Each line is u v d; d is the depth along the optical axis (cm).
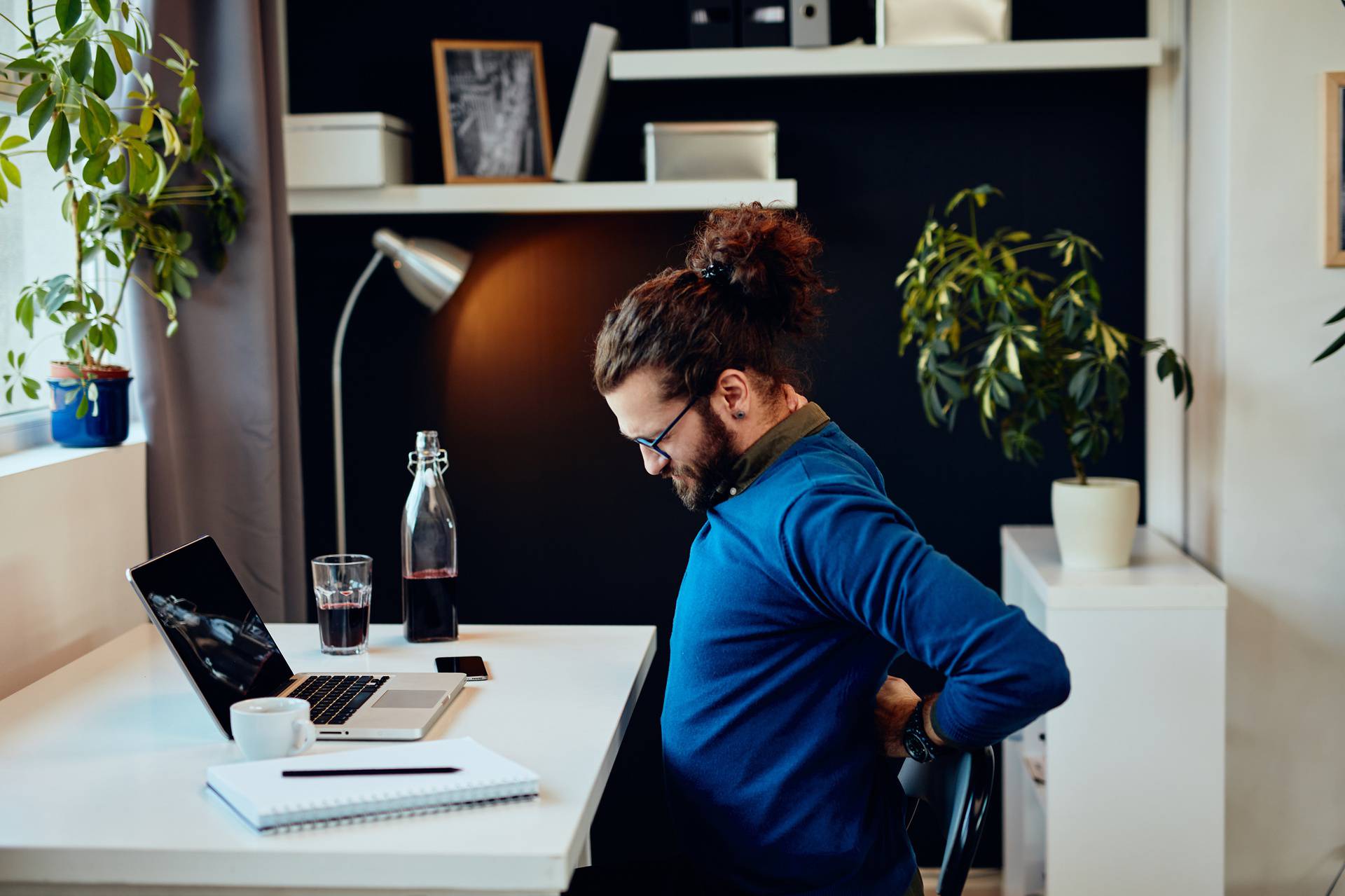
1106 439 228
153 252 207
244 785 119
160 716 150
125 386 205
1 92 182
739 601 128
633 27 272
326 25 275
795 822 129
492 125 259
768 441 132
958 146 270
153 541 214
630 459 281
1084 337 261
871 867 133
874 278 273
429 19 274
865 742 134
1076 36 265
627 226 276
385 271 279
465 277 278
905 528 121
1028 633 117
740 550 129
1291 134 226
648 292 134
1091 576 225
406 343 280
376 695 152
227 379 223
